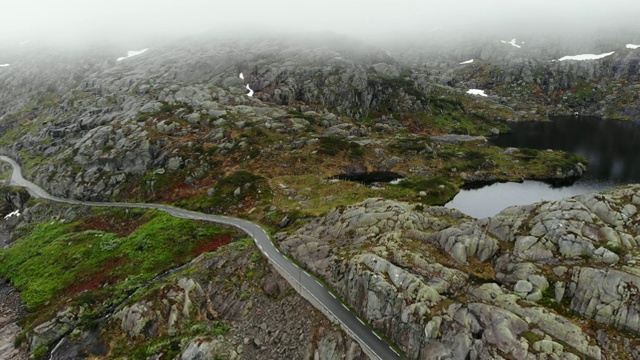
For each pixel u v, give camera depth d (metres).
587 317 34.19
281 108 151.50
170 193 99.25
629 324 32.22
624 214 41.09
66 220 97.69
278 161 108.31
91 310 58.50
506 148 136.25
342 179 103.81
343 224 59.06
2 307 67.62
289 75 177.12
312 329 44.00
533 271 38.66
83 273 71.38
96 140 123.19
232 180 96.44
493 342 33.31
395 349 38.25
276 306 49.66
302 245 58.44
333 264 50.72
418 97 184.88
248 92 167.38
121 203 100.06
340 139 123.88
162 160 110.56
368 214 58.00
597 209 42.44
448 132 165.88
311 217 72.62
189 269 61.72
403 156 119.69
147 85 161.38
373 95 179.00
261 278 55.47
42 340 54.41
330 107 165.00
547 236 41.25
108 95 166.62
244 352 45.34
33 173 125.50
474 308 36.28
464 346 33.84
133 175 109.19
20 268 79.38
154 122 128.50
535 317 34.47
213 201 89.75
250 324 49.00
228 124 126.88
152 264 68.94
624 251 37.28
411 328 37.50
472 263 43.41
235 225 76.00
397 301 39.84
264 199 88.25
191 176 103.19
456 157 121.69
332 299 46.88
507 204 92.81
